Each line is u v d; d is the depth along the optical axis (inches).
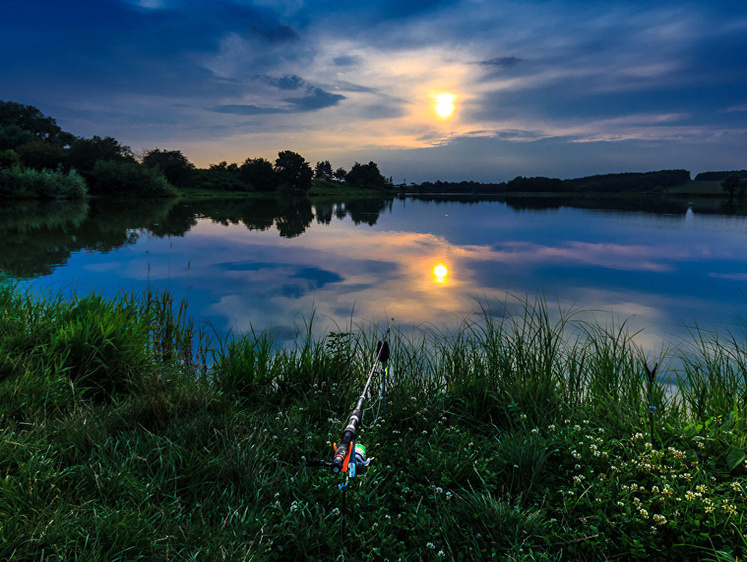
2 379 168.9
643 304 410.3
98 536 96.7
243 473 130.6
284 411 183.2
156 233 979.3
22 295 268.4
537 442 142.7
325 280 513.7
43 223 1085.8
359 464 102.1
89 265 574.6
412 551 108.0
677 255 722.8
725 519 106.5
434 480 135.0
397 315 361.1
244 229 1131.3
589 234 1050.1
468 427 175.2
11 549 92.2
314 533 110.0
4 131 3056.1
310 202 3043.8
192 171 3681.1
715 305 405.7
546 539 108.0
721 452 132.9
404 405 180.2
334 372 212.7
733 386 177.8
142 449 135.9
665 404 177.5
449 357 219.5
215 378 203.9
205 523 110.3
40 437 133.5
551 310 383.9
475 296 437.1
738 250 775.1
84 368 184.1
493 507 117.0
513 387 184.7
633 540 106.3
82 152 2615.7
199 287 466.6
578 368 209.0
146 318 243.1
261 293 444.5
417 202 3361.2
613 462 135.2
